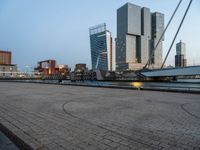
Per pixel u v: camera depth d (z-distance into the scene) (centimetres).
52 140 476
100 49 19175
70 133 530
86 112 814
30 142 462
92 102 1117
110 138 492
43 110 858
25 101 1153
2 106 964
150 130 559
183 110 861
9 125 608
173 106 975
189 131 549
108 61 18525
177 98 1334
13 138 489
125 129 568
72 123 634
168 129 569
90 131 548
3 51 18238
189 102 1127
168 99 1275
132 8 19762
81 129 568
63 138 491
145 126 599
